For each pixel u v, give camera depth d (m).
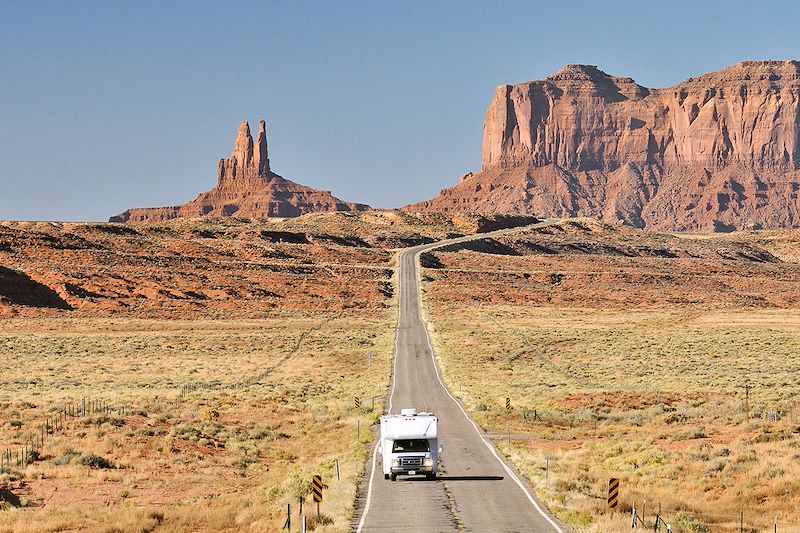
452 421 104.31
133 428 96.56
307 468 77.38
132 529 56.72
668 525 52.09
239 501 67.19
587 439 93.56
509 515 58.00
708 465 74.00
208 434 97.00
